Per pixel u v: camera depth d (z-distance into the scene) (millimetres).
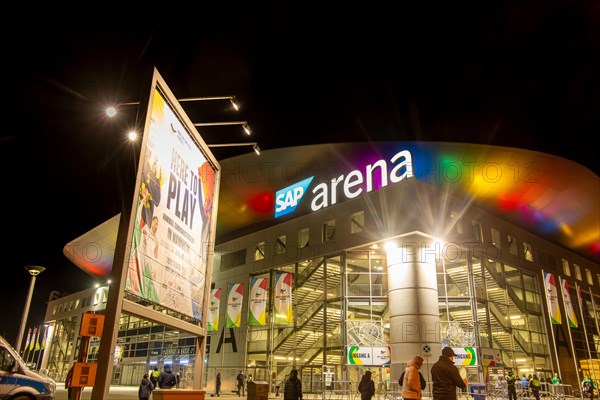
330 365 33031
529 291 41062
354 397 28609
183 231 12617
